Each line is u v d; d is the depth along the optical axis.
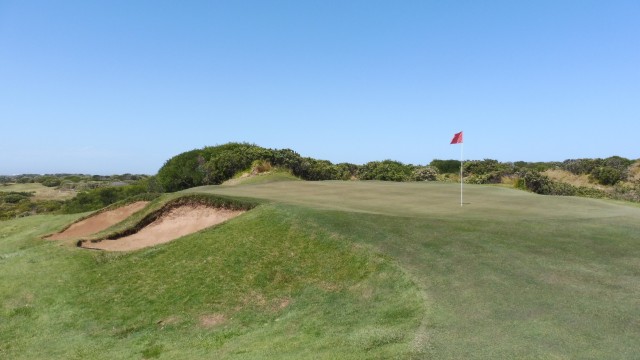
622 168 52.94
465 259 10.40
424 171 48.75
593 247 11.09
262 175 38.78
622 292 8.50
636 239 11.68
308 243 12.56
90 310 11.68
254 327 9.75
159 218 18.09
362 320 8.62
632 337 6.78
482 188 22.89
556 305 7.96
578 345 6.56
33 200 60.47
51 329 11.03
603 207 16.27
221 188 24.59
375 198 18.98
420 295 8.78
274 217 14.55
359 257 11.21
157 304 11.48
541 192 40.97
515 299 8.27
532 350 6.45
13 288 13.12
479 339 6.86
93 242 16.44
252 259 12.44
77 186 80.00
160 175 40.72
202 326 10.27
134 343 10.01
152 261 13.70
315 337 8.34
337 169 48.69
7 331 11.14
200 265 12.77
